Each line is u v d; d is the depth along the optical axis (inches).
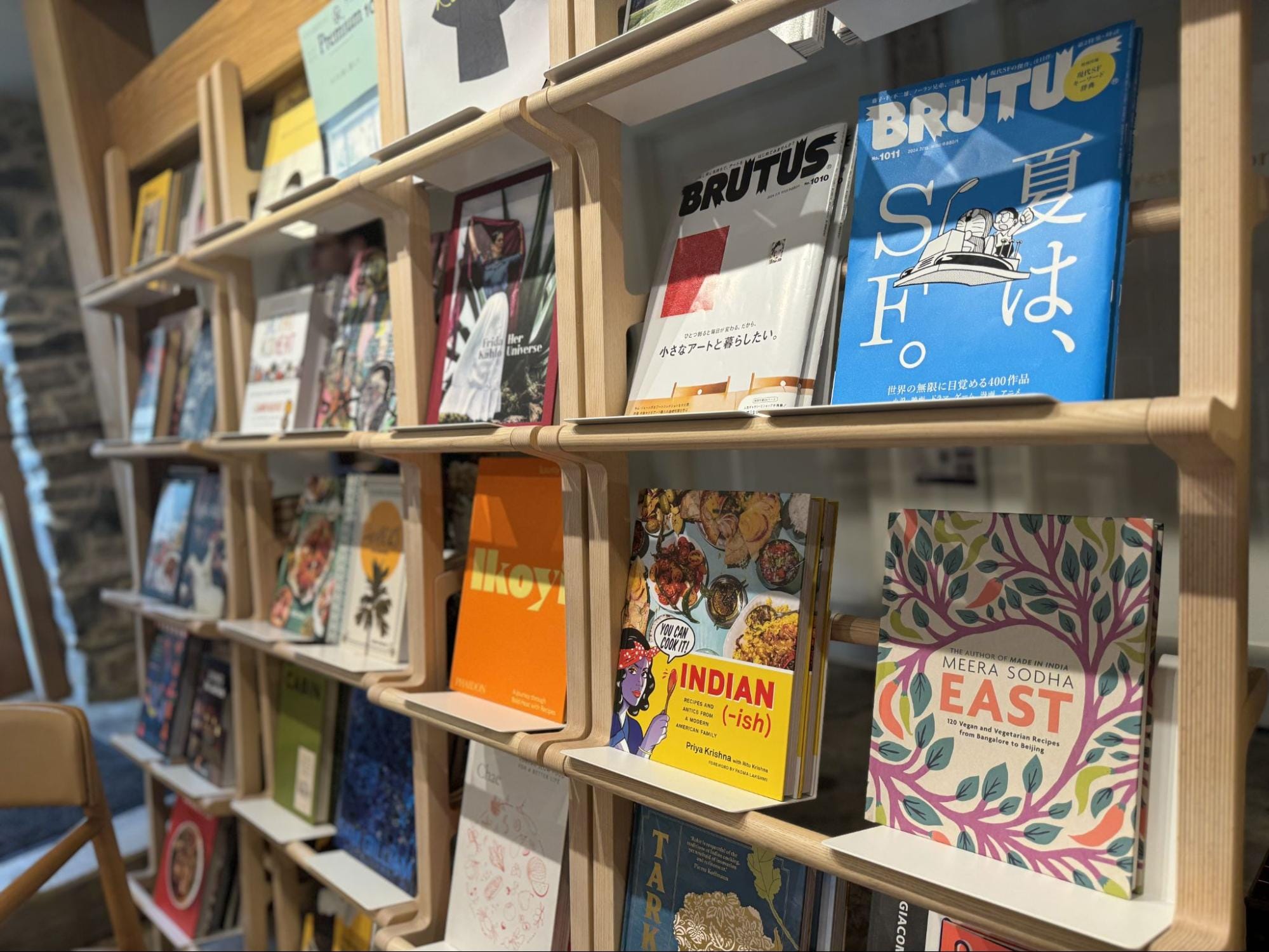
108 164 104.3
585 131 47.6
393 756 70.3
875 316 39.3
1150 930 29.2
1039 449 49.7
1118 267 33.4
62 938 103.0
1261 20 39.9
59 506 160.1
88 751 65.6
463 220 61.9
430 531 62.1
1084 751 33.5
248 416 80.2
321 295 76.8
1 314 158.6
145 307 109.8
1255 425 41.9
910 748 38.2
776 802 40.3
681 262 49.2
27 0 109.9
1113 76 34.5
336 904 80.3
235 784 87.5
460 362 59.8
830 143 43.9
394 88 59.5
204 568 91.1
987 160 37.4
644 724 47.5
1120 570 33.5
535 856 56.2
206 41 88.6
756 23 36.9
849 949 44.4
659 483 68.8
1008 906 30.8
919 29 51.5
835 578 59.8
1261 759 42.8
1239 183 29.1
